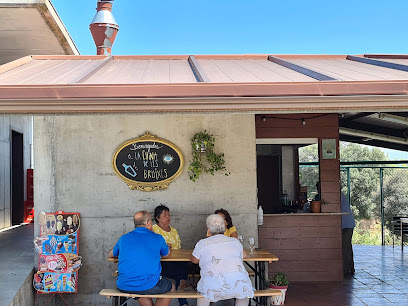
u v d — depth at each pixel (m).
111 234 6.83
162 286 5.46
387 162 13.07
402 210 28.98
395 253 11.16
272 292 5.69
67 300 6.75
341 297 7.23
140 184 6.84
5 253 7.96
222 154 6.95
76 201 6.82
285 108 4.46
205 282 5.26
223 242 5.38
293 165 9.83
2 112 4.31
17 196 13.53
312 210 8.27
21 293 5.86
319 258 8.21
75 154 6.83
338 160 8.31
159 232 6.36
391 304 6.86
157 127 6.90
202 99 4.32
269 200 9.73
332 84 4.36
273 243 8.19
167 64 6.88
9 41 9.20
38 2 7.31
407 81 4.37
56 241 6.60
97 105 4.31
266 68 6.18
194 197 6.91
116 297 5.56
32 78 4.87
